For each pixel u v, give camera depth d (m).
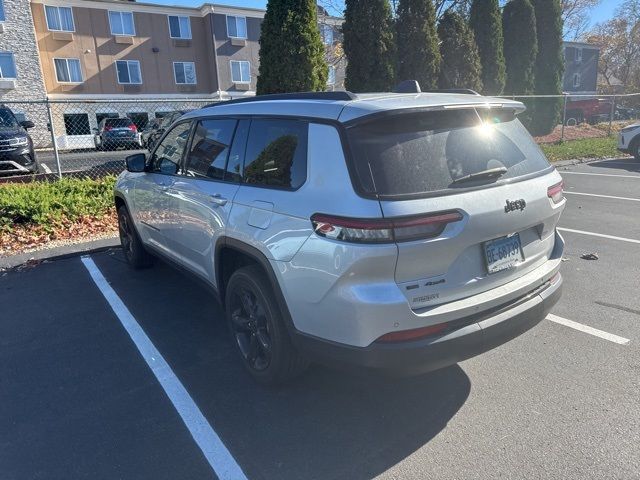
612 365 3.38
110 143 20.47
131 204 5.21
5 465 2.56
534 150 3.10
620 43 51.62
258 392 3.18
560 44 18.52
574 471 2.43
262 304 3.00
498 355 3.55
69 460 2.59
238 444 2.69
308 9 10.17
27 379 3.39
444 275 2.51
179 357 3.66
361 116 2.50
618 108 37.41
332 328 2.54
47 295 4.90
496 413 2.89
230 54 34.47
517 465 2.48
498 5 15.70
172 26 33.34
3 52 27.52
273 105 3.15
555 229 3.28
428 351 2.44
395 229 2.32
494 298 2.67
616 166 12.76
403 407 2.99
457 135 2.69
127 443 2.72
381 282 2.38
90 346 3.85
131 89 32.22
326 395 3.13
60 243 6.57
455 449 2.61
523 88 17.42
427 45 12.77
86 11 30.39
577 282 4.88
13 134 9.97
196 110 4.18
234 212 3.17
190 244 3.95
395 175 2.41
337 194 2.46
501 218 2.62
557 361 3.44
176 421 2.90
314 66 10.34
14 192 7.41
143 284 5.16
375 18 11.48
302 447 2.66
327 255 2.46
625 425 2.75
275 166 2.94
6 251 6.20
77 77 30.50
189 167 3.95
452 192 2.48
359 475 2.45
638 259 5.52
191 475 2.47
